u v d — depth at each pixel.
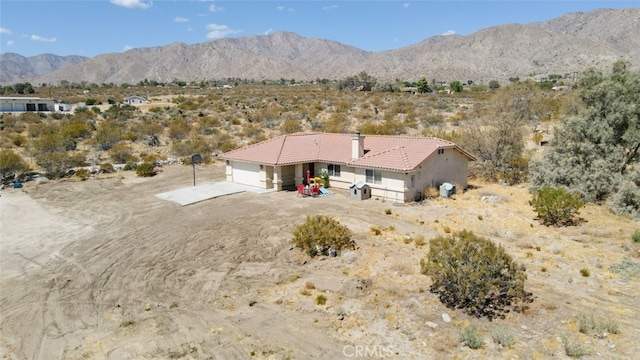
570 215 21.66
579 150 26.52
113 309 14.45
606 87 27.00
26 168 36.16
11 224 23.62
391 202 26.16
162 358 11.60
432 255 14.17
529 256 17.39
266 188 30.12
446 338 11.95
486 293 13.30
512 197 26.83
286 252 18.48
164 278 16.62
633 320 12.62
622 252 17.83
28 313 14.27
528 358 11.00
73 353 11.98
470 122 46.06
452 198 26.64
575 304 13.62
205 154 42.81
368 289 14.90
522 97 48.75
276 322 13.20
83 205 27.33
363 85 129.00
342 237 18.41
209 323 13.33
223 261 17.92
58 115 67.88
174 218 24.00
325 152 30.92
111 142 47.03
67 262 18.38
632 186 23.05
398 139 29.62
